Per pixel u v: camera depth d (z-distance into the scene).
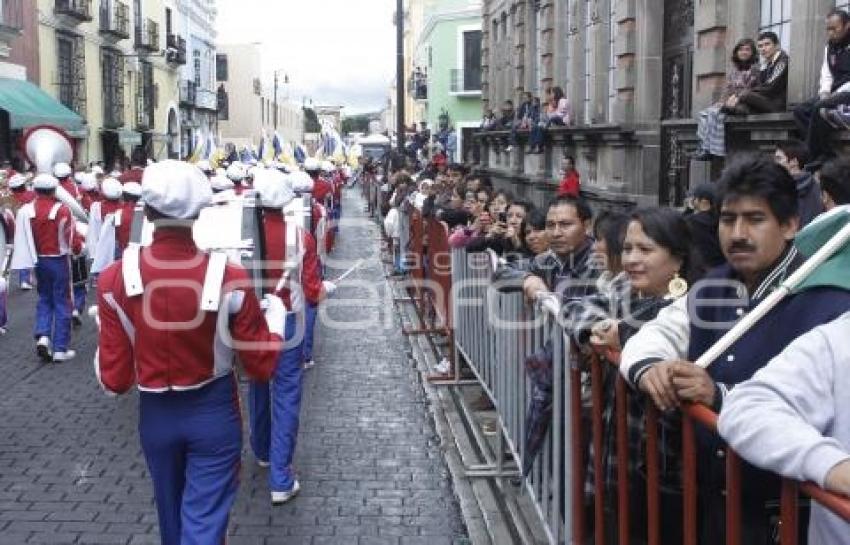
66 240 8.70
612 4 14.30
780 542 2.09
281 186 5.16
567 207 4.60
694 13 10.78
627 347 2.80
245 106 63.28
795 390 1.91
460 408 7.08
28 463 5.85
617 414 3.05
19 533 4.76
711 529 2.50
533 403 4.16
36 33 25.97
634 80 12.80
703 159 9.45
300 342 5.24
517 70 21.73
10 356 9.05
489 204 8.22
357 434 6.51
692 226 4.09
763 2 9.30
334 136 35.97
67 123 24.08
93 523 4.91
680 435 2.78
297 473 5.70
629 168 12.98
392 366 8.67
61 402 7.31
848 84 5.86
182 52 42.47
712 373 2.49
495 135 22.55
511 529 4.76
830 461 1.73
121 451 6.10
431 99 43.69
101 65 31.94
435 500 5.27
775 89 8.25
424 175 16.47
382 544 4.66
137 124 36.06
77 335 10.12
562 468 3.90
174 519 3.77
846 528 1.91
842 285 2.24
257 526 4.88
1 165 20.59
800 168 5.14
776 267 2.57
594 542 3.49
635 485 2.97
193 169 3.56
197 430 3.60
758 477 2.39
